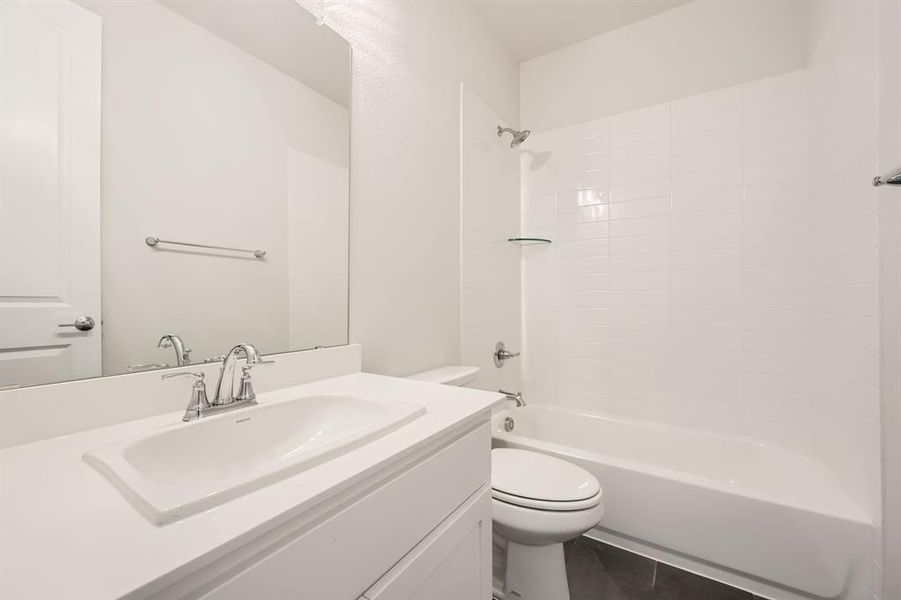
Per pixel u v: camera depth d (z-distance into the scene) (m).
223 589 0.39
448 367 1.66
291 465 0.51
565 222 2.24
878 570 1.02
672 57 1.95
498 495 1.15
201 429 0.70
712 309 1.84
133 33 0.76
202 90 0.87
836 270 1.35
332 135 1.17
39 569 0.34
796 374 1.66
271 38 1.01
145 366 0.77
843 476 1.28
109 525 0.40
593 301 2.15
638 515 1.37
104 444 0.63
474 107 1.90
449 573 0.74
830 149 1.40
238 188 0.94
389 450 0.60
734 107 1.80
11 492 0.48
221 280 0.90
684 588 1.28
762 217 1.73
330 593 0.50
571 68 2.23
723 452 1.72
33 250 0.64
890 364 0.96
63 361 0.67
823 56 1.46
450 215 1.72
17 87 0.62
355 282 1.26
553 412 2.17
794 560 1.14
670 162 1.95
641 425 1.93
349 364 1.19
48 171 0.65
